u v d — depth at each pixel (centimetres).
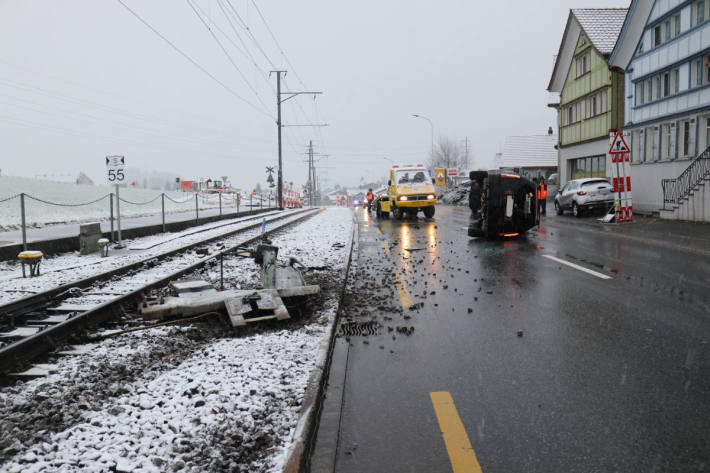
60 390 423
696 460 306
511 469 302
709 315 618
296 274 712
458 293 783
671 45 2259
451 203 4594
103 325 635
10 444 329
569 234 1573
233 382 423
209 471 293
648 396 394
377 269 1014
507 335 563
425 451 326
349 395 414
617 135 1970
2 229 1627
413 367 473
